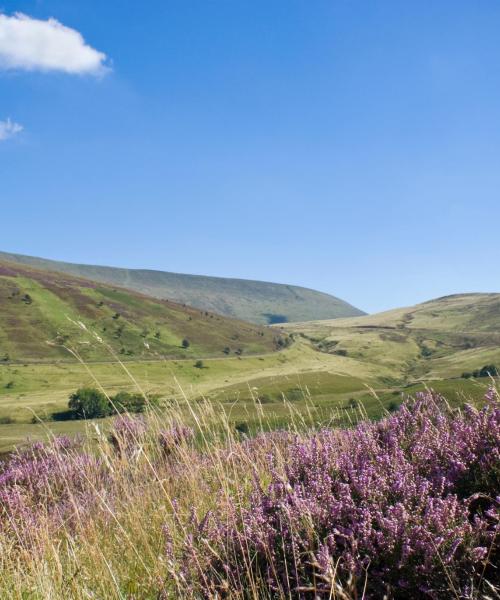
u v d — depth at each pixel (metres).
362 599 2.67
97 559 3.89
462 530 2.88
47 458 7.21
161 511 4.64
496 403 4.13
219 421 6.24
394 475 3.63
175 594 3.28
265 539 3.28
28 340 188.38
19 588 3.70
